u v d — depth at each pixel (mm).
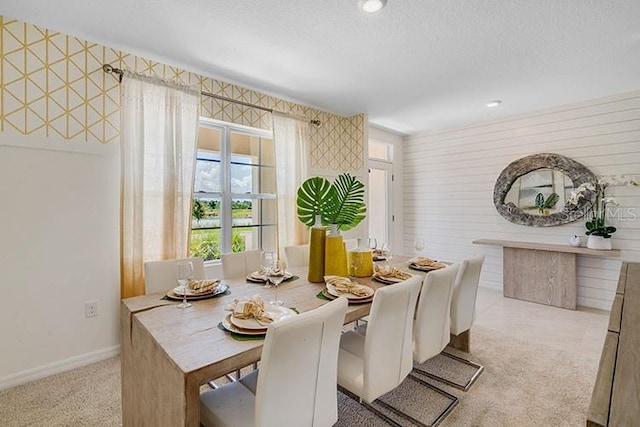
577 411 1928
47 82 2334
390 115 4449
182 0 1985
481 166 4727
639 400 749
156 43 2514
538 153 4172
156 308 1653
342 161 4578
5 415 1879
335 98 3758
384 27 2264
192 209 2979
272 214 3934
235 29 2307
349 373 1604
